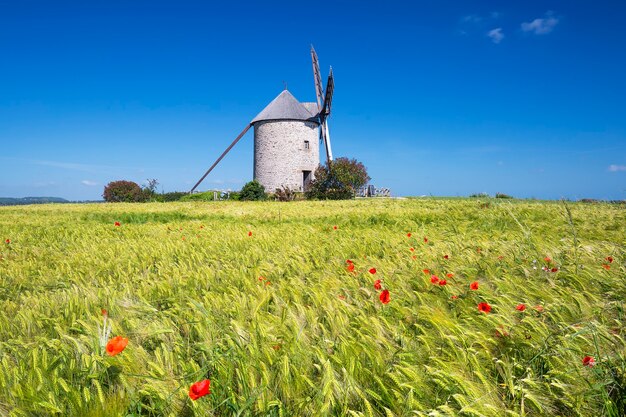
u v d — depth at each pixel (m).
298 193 36.34
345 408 1.68
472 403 1.65
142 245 6.41
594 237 5.80
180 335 2.61
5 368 2.05
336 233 7.26
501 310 2.75
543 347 2.17
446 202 16.95
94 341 2.32
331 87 43.66
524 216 8.95
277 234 7.32
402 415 1.70
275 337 2.41
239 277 3.98
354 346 2.22
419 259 4.47
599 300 2.96
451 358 2.15
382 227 8.16
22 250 6.62
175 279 3.94
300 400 1.78
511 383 1.83
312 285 3.58
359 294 3.38
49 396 1.80
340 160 33.34
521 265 3.93
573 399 1.75
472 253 4.62
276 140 46.19
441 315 2.64
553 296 3.01
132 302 3.24
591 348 2.23
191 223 10.70
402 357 2.12
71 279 4.30
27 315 2.97
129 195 40.00
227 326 2.60
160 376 1.97
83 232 8.99
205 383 1.56
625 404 1.74
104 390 1.96
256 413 1.72
